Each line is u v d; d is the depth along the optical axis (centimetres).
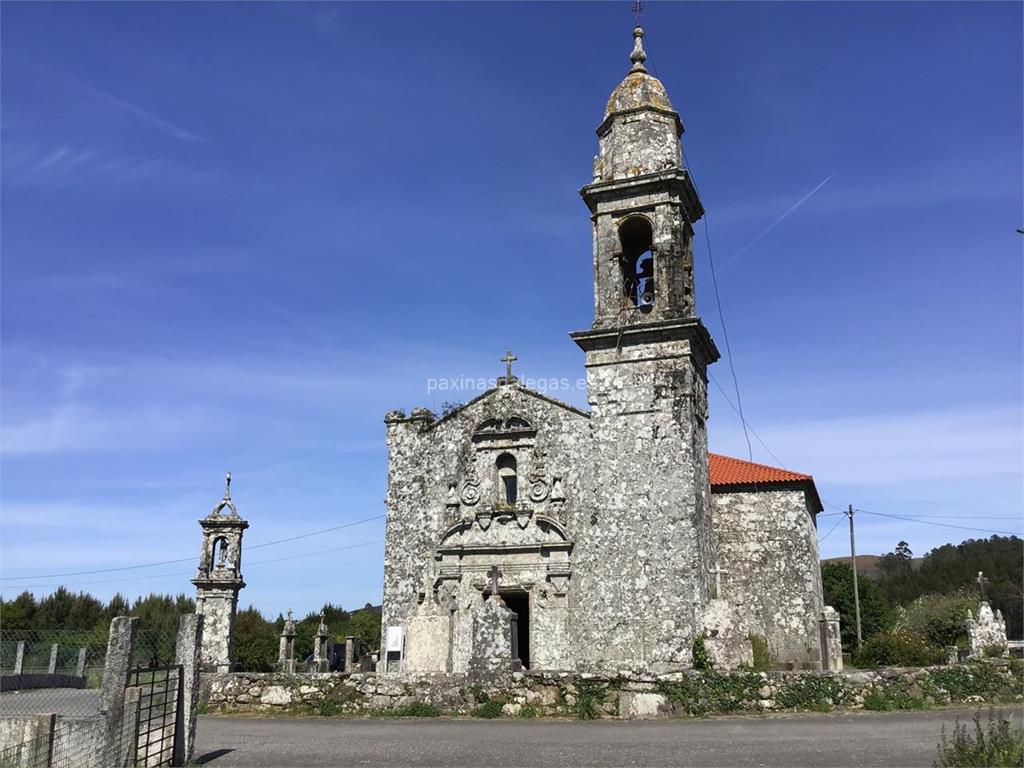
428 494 3172
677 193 3012
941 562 11469
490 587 2938
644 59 3256
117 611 6794
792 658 3331
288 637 4072
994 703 2064
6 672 3325
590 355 3009
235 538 3631
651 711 1908
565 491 2983
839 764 1312
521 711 1947
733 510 3562
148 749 1396
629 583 2766
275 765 1402
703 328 2914
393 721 1916
